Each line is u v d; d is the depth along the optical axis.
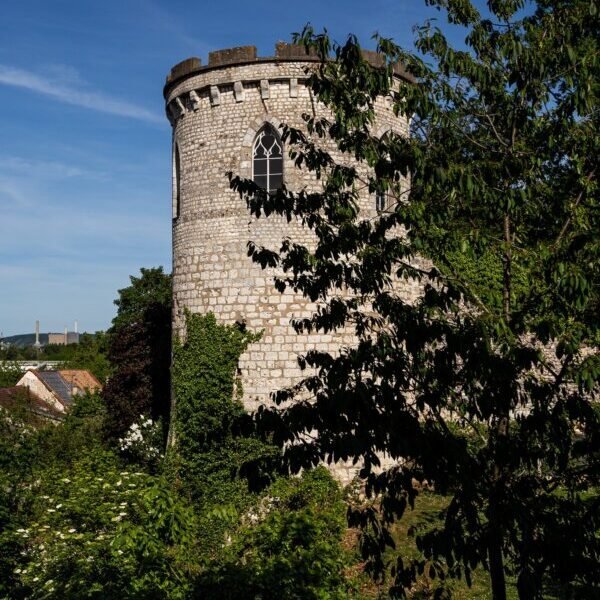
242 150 20.23
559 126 7.16
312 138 19.69
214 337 20.08
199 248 20.78
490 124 7.95
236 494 18.91
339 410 6.18
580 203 7.18
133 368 30.11
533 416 6.36
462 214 7.74
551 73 7.36
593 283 6.61
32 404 37.19
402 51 7.41
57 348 109.88
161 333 30.91
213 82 20.48
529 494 6.63
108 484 13.74
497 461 6.53
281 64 19.81
